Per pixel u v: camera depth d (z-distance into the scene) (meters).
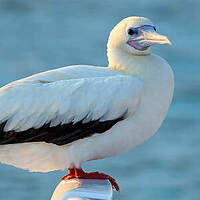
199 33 38.81
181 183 21.19
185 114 26.91
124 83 7.41
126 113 7.41
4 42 38.62
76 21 43.97
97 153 7.55
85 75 7.55
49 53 36.50
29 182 20.47
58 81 7.50
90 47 37.66
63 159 7.51
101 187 6.86
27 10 46.28
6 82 31.45
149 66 7.59
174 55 34.50
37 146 7.52
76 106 7.37
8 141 7.46
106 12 46.25
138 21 7.76
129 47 7.71
